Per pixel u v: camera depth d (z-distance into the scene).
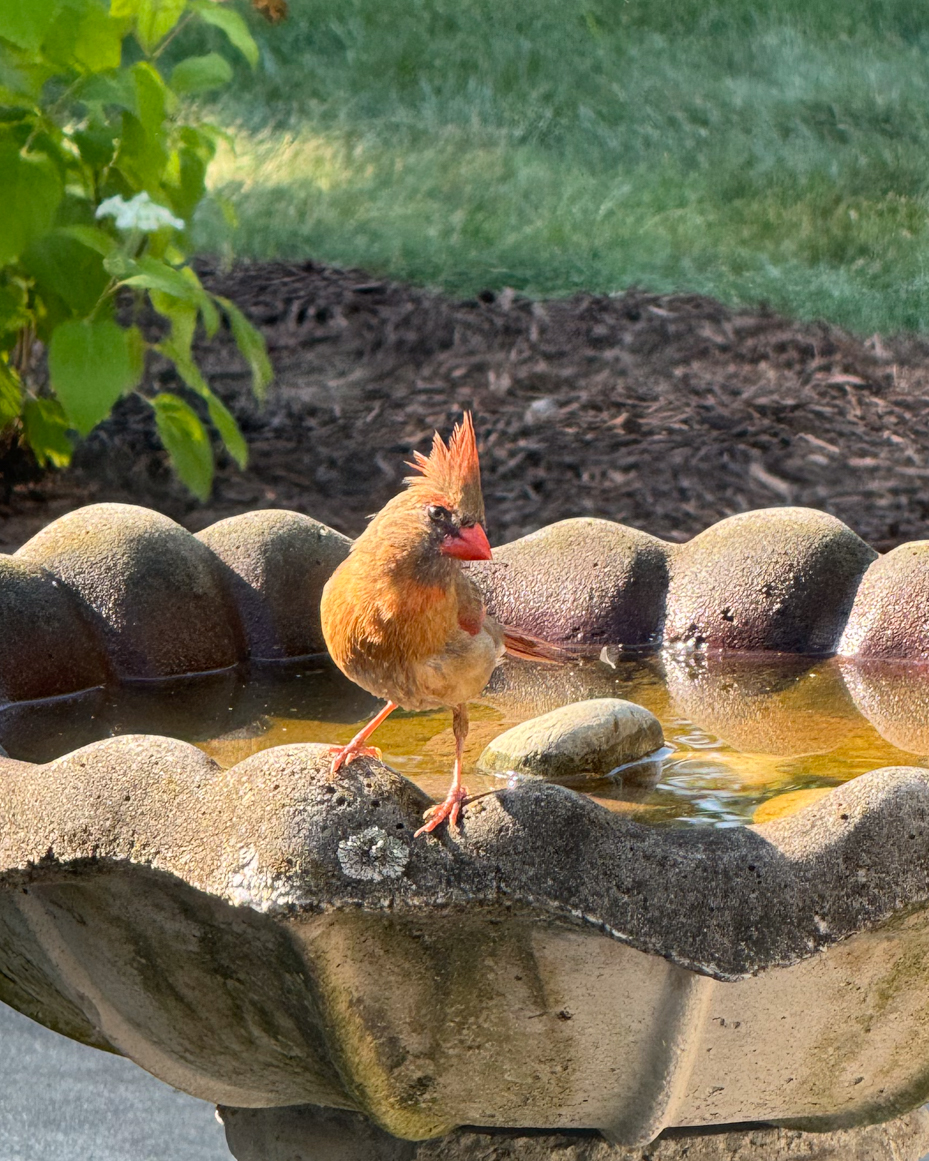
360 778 0.96
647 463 2.33
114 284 1.54
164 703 1.20
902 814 0.97
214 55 1.64
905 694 1.23
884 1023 1.01
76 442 2.25
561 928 0.97
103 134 1.60
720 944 0.96
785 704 1.22
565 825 0.96
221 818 0.96
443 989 0.98
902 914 0.97
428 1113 1.01
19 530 1.96
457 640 1.04
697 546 1.30
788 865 0.96
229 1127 1.11
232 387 2.57
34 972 1.04
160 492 2.13
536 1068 1.00
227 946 0.98
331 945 0.97
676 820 1.08
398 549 1.03
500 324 2.86
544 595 1.29
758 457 2.36
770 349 2.81
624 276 3.18
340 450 2.34
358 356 2.73
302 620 1.26
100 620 1.22
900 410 2.55
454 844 0.95
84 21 1.50
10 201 1.44
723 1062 1.01
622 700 1.18
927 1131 1.11
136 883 0.98
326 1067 1.00
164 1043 1.04
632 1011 0.99
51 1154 1.34
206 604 1.24
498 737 1.14
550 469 2.31
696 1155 1.06
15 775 0.99
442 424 2.46
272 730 1.18
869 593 1.27
